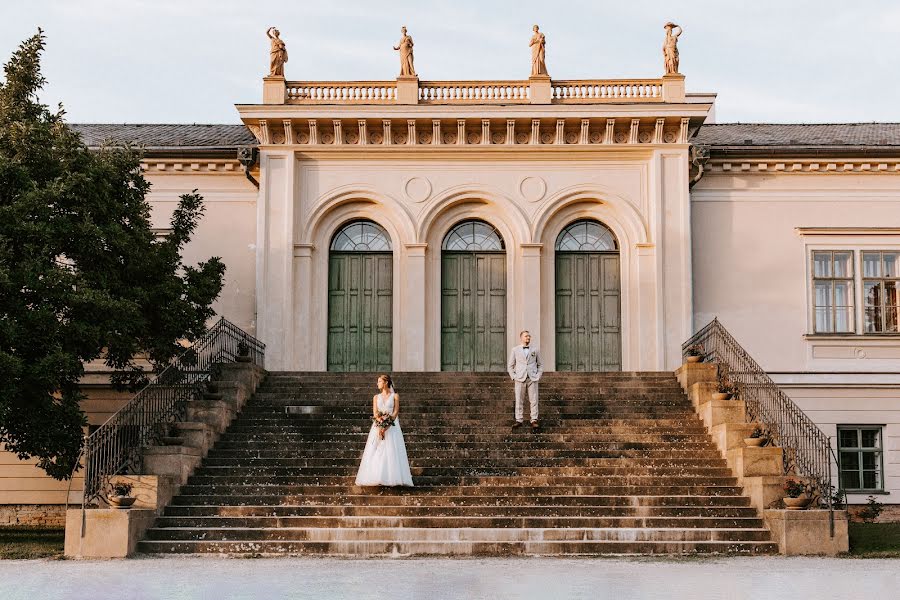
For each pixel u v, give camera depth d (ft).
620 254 86.53
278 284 84.84
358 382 74.08
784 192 86.94
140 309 66.59
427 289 86.74
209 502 54.90
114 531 49.49
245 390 69.41
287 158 86.17
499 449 61.36
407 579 40.73
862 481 83.30
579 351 86.38
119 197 67.56
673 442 62.13
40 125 63.05
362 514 53.47
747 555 50.14
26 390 59.36
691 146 85.56
